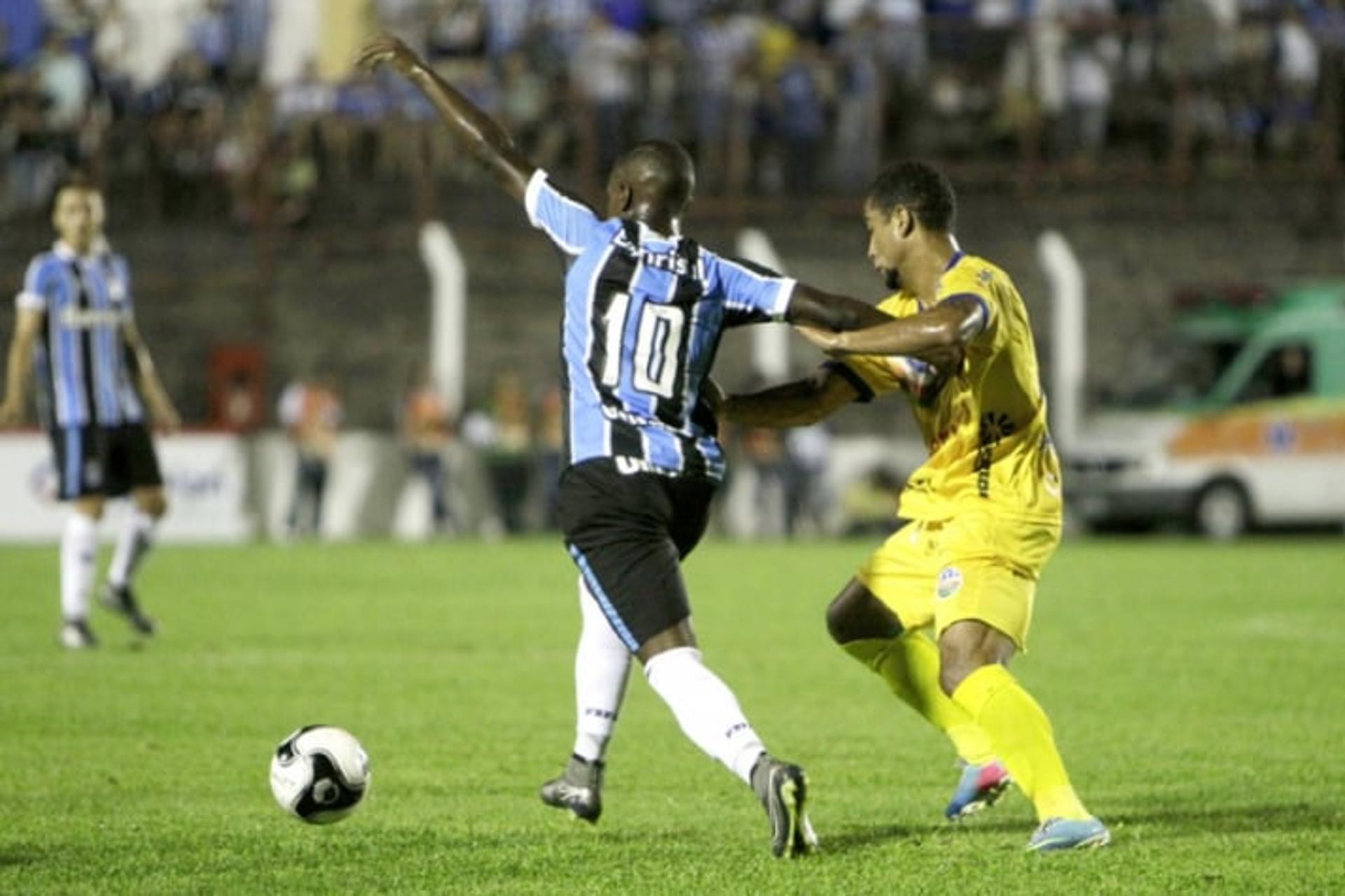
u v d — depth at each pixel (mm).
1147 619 63969
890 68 125312
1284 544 103375
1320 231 125438
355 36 128625
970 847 28141
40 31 124875
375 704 44344
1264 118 127938
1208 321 108938
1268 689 47281
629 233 27984
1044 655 54219
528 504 110375
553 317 120125
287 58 129000
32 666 50406
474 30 122625
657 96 121188
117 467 54906
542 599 69875
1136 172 125375
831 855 27547
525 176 28828
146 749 37969
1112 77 128000
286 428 106125
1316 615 65062
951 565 28312
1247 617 64312
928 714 30781
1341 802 32406
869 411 118188
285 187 120625
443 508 107812
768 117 123125
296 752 28500
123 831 29719
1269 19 129250
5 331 114500
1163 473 106812
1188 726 41562
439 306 114875
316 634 58625
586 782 29484
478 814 31469
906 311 29281
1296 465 106062
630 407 27516
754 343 116438
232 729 40594
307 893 25297
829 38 129000
